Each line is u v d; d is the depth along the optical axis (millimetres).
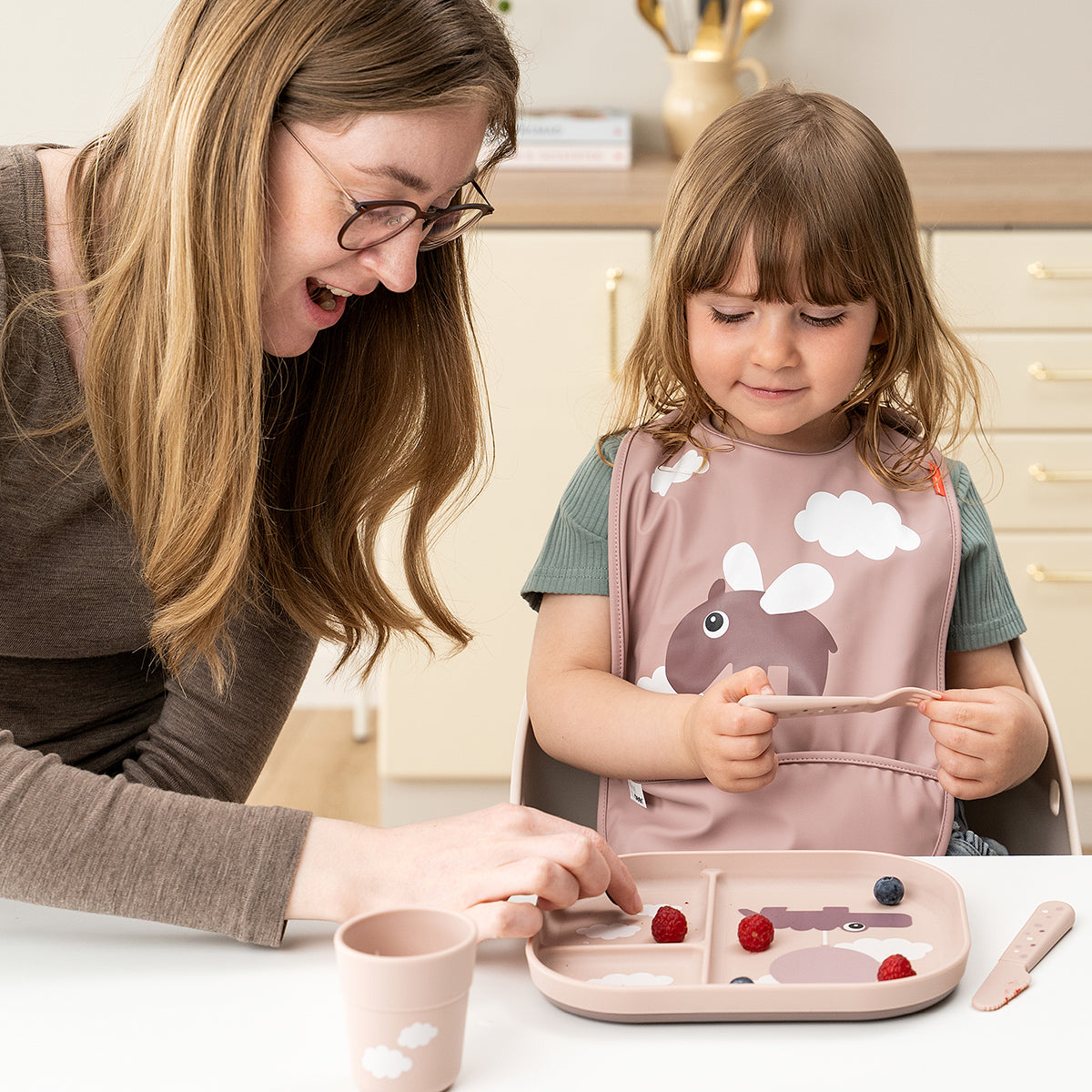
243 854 710
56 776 731
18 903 755
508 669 2188
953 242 2049
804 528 1100
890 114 2592
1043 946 679
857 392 1145
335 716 2832
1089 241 2041
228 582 857
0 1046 611
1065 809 978
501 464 2129
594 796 1107
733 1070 587
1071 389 2090
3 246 883
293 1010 643
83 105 2508
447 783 2262
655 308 1133
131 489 891
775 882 780
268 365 988
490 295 2074
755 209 1013
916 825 1024
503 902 686
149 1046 611
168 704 1048
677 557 1104
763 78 2418
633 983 664
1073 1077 576
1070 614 2160
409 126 803
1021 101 2580
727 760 943
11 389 888
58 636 1008
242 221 799
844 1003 615
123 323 847
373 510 1031
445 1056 573
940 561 1082
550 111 2488
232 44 791
